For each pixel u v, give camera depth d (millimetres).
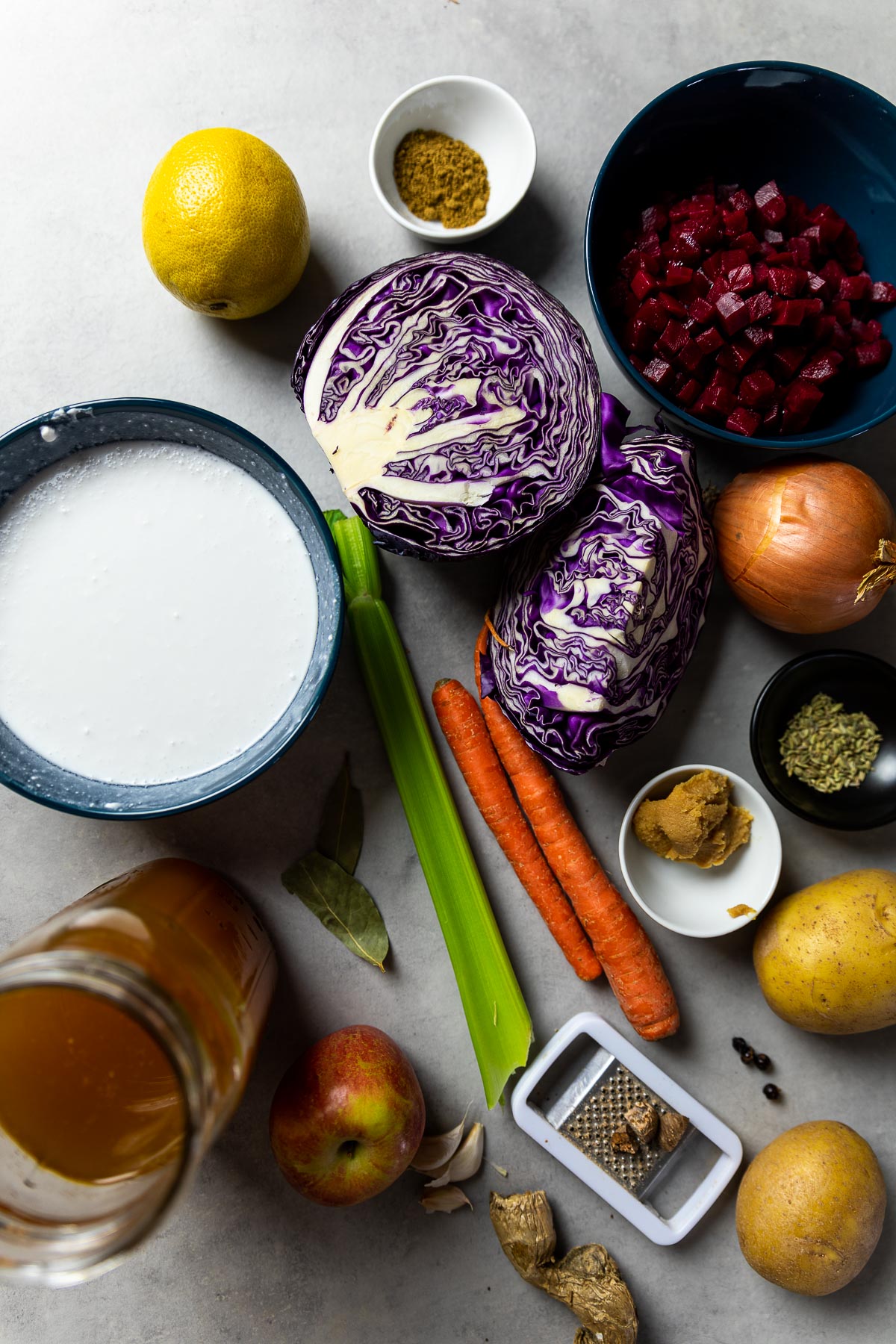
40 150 1279
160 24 1278
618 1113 1318
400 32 1290
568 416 1112
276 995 1341
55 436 1062
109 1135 1039
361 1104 1187
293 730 1064
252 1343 1347
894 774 1308
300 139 1294
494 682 1275
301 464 1312
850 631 1354
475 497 1121
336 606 1072
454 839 1304
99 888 1152
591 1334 1310
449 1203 1349
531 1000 1371
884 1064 1376
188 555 1131
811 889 1274
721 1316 1369
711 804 1248
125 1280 1345
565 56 1302
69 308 1286
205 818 1327
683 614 1172
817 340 1188
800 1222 1220
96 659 1133
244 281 1136
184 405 1038
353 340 1107
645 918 1379
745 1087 1376
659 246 1219
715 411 1199
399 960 1353
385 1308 1358
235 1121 1347
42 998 1026
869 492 1175
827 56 1319
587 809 1364
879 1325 1369
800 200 1228
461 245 1302
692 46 1311
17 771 1097
